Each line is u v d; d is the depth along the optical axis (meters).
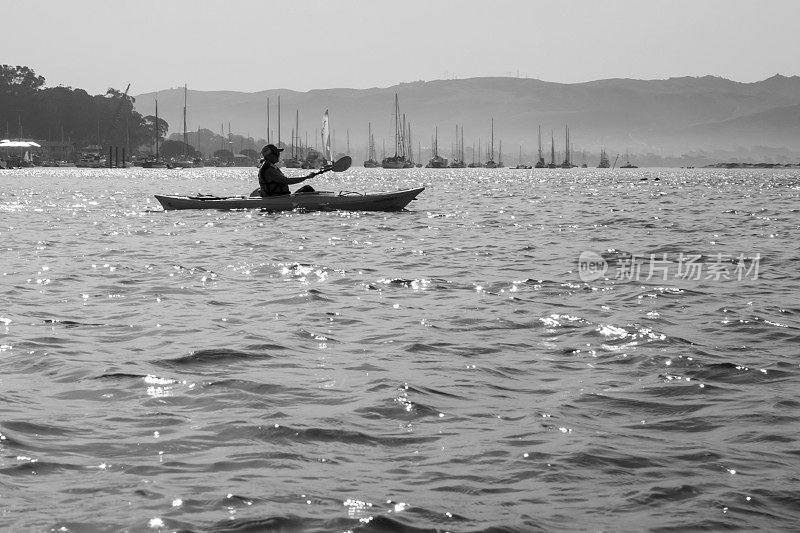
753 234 44.16
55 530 8.77
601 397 13.86
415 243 38.12
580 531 8.93
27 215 55.25
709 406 13.38
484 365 16.00
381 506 9.47
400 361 16.28
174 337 18.20
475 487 10.08
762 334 18.86
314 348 17.31
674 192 103.25
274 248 35.62
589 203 75.25
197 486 9.98
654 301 23.17
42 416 12.53
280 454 11.09
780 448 11.45
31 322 19.67
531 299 23.47
